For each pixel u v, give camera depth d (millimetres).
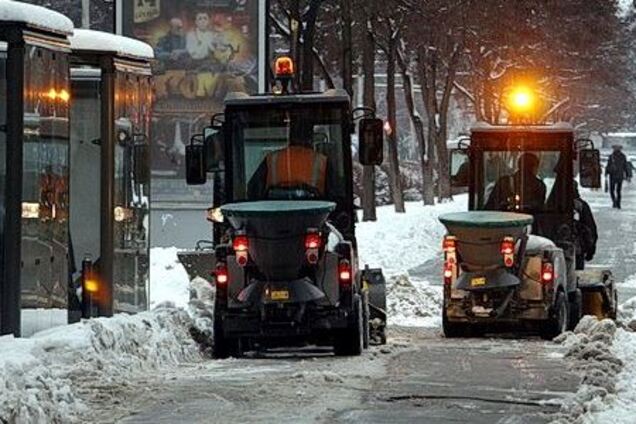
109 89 46125
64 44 41344
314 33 112250
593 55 162375
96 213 46844
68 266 44719
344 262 44469
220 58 86688
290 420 30062
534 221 59875
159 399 32875
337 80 147125
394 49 130375
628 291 76875
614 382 34812
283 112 47438
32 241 39062
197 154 48344
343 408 31781
